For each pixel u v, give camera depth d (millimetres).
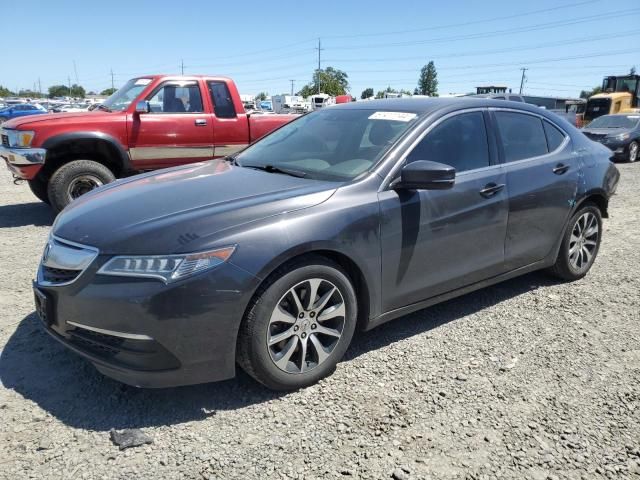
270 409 2824
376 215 3131
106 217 2920
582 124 25031
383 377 3156
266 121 8289
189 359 2635
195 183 3387
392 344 3572
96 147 7070
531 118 4344
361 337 3680
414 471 2393
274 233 2758
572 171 4434
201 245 2607
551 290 4633
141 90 7426
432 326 3867
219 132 7867
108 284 2586
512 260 4078
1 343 3492
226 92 7965
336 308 3055
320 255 2982
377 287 3230
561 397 2994
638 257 5688
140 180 3697
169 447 2514
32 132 6629
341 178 3287
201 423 2697
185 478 2318
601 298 4465
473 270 3781
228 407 2836
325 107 4586
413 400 2930
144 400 2885
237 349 2787
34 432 2596
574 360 3412
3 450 2461
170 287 2533
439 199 3443
